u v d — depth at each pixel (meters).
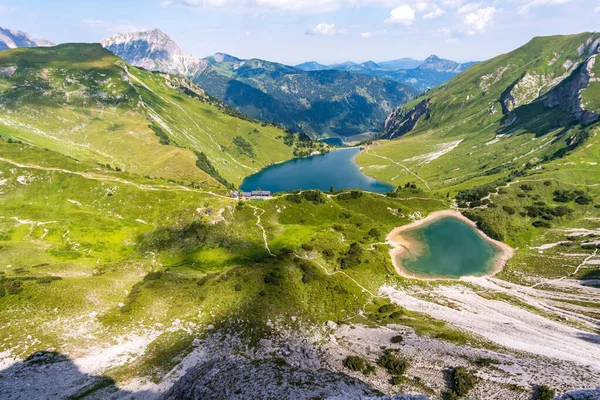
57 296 111.62
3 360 84.94
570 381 66.88
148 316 112.19
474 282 146.88
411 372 79.12
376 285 141.38
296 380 71.25
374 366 83.50
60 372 83.88
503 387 68.25
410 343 91.44
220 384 69.75
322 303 123.81
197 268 147.50
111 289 124.06
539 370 72.69
